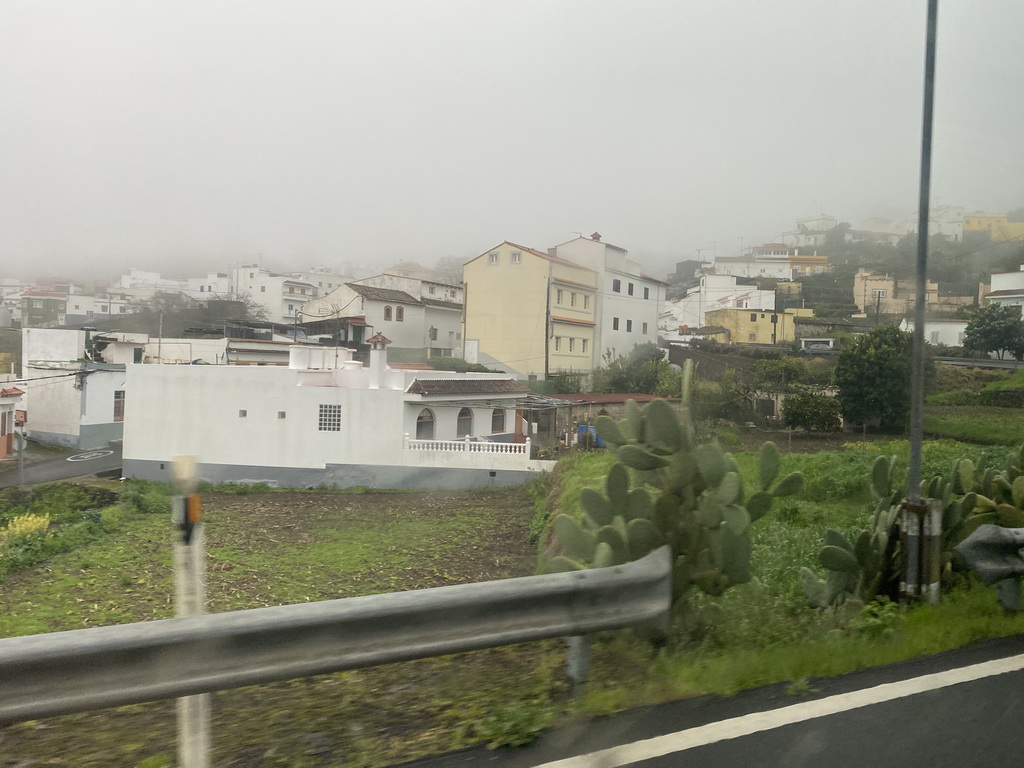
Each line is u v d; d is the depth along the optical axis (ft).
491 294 180.75
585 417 135.74
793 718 13.91
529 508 89.40
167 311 268.41
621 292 199.93
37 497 92.22
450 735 13.29
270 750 12.84
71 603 47.62
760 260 250.16
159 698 11.79
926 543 21.26
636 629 17.66
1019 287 131.44
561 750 12.61
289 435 107.65
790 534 36.83
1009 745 13.01
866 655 17.25
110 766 12.48
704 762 12.16
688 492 18.78
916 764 12.26
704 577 18.51
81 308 314.55
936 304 130.21
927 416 93.86
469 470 107.04
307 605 12.80
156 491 99.19
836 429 100.83
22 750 13.12
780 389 112.68
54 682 11.23
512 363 177.99
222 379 108.37
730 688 15.28
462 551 64.49
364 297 192.54
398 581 52.54
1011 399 97.25
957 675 16.29
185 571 12.24
